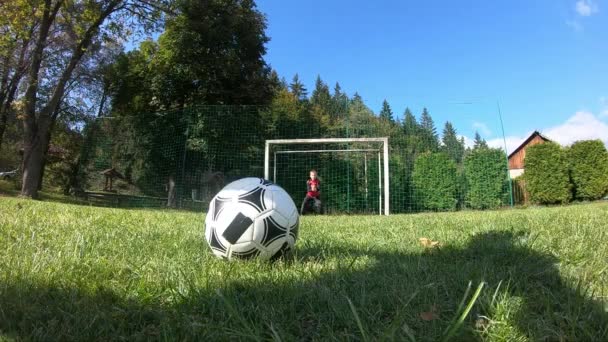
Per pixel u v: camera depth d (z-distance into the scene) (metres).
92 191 21.66
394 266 3.03
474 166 18.47
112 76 27.53
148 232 4.86
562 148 20.67
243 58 25.95
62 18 20.62
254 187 3.53
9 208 7.27
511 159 41.53
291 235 3.51
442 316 2.03
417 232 5.01
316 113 18.66
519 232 4.44
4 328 1.87
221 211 3.42
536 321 1.90
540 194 20.41
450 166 18.28
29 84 18.75
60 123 29.45
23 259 3.01
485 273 2.62
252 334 1.78
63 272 2.71
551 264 2.96
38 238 3.97
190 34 23.38
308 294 2.33
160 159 19.89
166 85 24.91
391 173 17.92
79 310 2.07
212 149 18.62
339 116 18.52
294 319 2.03
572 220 5.32
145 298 2.30
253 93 25.17
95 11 19.20
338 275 2.70
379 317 2.03
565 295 2.21
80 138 30.12
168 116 19.77
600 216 5.98
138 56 27.14
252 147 18.58
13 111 26.91
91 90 28.67
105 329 1.87
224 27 24.38
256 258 3.37
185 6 23.45
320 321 2.00
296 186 18.08
